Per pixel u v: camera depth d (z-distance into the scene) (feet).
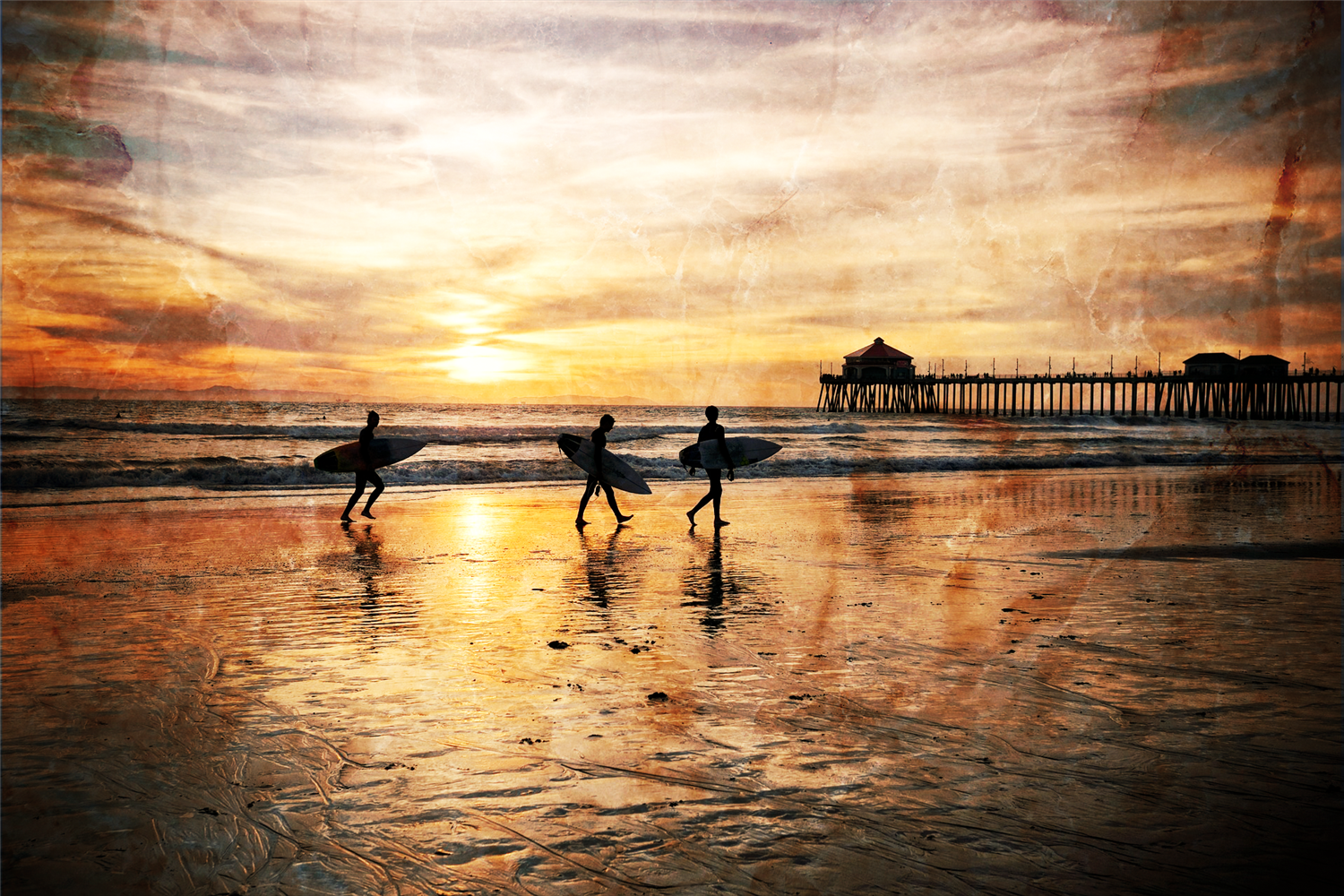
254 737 9.87
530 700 11.35
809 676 12.34
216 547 26.07
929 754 9.25
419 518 34.58
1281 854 6.94
